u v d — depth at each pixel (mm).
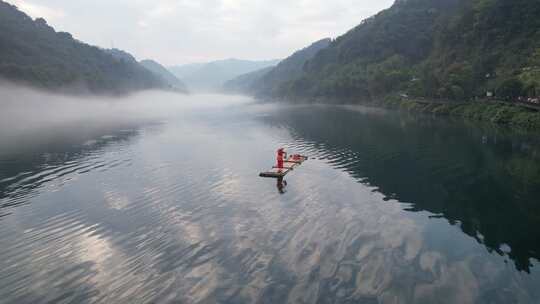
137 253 19969
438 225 22547
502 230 21688
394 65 168000
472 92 97938
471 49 123750
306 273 17016
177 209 26984
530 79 76562
